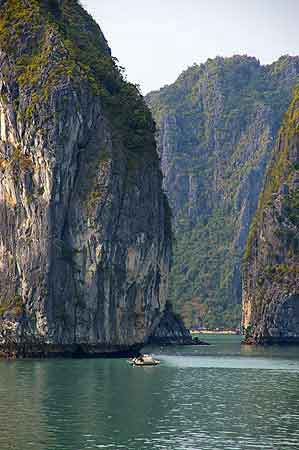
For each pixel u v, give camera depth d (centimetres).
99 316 15288
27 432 7412
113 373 12250
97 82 16150
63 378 11381
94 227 15138
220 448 6906
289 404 9250
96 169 15312
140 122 16675
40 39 15850
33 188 15100
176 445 6994
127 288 15788
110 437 7262
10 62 15625
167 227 17475
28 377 11425
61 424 7781
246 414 8506
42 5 16450
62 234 15188
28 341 14975
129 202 15762
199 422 8012
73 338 15062
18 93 15412
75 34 17225
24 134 15200
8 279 15275
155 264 16538
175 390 10406
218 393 10200
